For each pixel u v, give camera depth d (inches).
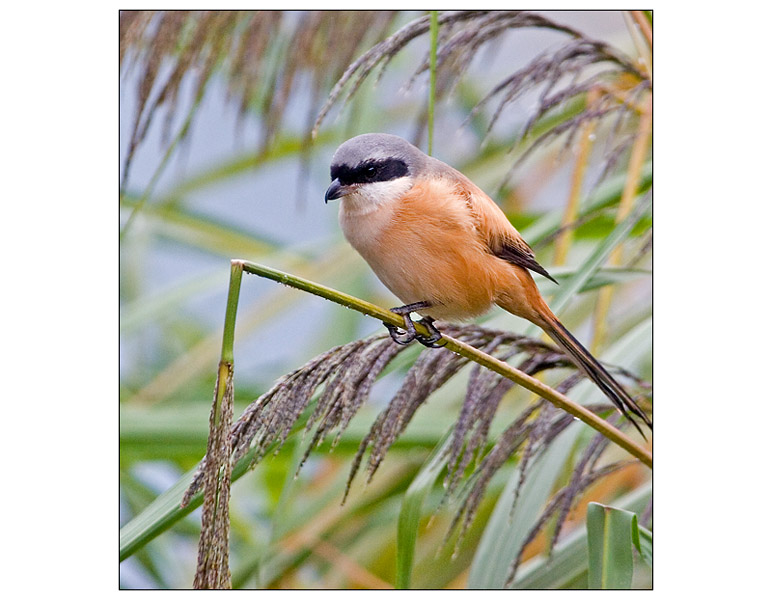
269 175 348.5
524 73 227.1
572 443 218.4
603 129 287.0
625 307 286.7
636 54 261.7
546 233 263.9
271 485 283.9
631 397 208.7
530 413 195.8
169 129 223.9
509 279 228.8
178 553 266.5
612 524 183.2
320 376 161.6
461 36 221.8
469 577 210.2
